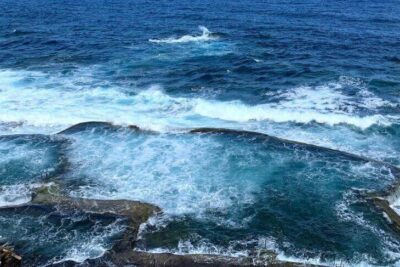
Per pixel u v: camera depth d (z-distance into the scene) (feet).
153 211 66.13
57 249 58.18
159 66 134.10
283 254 59.47
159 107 103.45
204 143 85.66
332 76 122.72
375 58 141.08
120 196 70.28
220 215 66.49
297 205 69.05
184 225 64.03
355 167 77.82
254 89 113.70
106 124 92.89
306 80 119.85
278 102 105.09
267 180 74.95
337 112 99.35
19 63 135.03
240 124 95.45
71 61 137.90
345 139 88.94
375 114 98.17
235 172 76.89
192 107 103.30
